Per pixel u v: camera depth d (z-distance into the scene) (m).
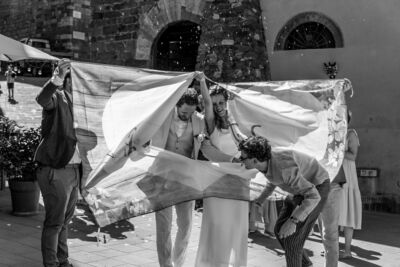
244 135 5.00
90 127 4.27
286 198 4.38
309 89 5.25
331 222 5.13
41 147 4.59
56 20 21.00
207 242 4.65
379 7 10.26
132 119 4.36
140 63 13.88
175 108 4.74
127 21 14.17
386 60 10.22
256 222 8.05
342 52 10.64
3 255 5.30
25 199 7.11
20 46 5.09
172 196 4.38
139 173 4.37
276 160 4.02
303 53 11.02
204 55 12.07
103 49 14.63
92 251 5.87
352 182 6.44
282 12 11.32
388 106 10.18
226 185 4.55
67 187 4.66
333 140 5.09
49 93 4.34
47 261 4.63
